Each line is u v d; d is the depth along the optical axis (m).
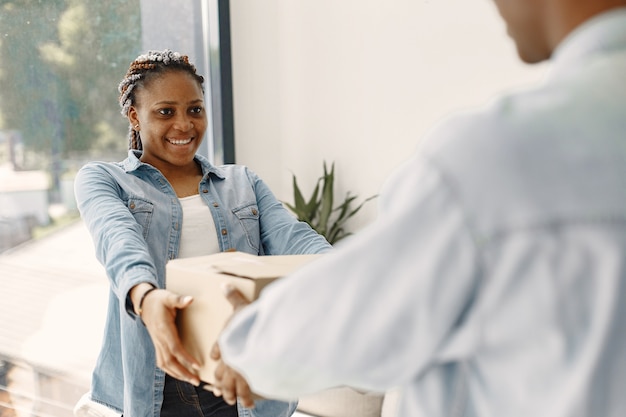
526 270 0.49
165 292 1.03
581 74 0.54
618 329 0.48
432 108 2.94
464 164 0.51
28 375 2.46
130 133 1.69
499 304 0.50
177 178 1.62
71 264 2.61
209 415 1.49
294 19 3.23
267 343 0.59
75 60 2.61
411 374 0.56
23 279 2.44
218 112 3.25
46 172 2.52
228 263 1.03
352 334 0.54
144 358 1.46
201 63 3.20
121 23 2.78
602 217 0.48
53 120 2.54
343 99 3.16
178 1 3.04
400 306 0.52
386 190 0.57
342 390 2.37
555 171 0.49
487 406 0.56
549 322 0.49
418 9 2.90
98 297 2.71
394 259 0.52
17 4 2.38
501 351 0.53
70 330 2.60
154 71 1.55
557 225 0.48
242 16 3.20
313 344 0.56
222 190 1.63
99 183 1.46
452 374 0.60
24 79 2.42
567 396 0.50
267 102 3.32
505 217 0.49
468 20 2.80
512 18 0.59
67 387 2.60
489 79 2.80
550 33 0.58
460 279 0.51
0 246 2.36
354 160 3.18
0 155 2.35
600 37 0.54
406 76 2.98
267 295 0.62
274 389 0.63
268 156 3.38
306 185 3.34
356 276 0.54
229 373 0.85
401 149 3.04
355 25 3.07
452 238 0.50
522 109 0.53
